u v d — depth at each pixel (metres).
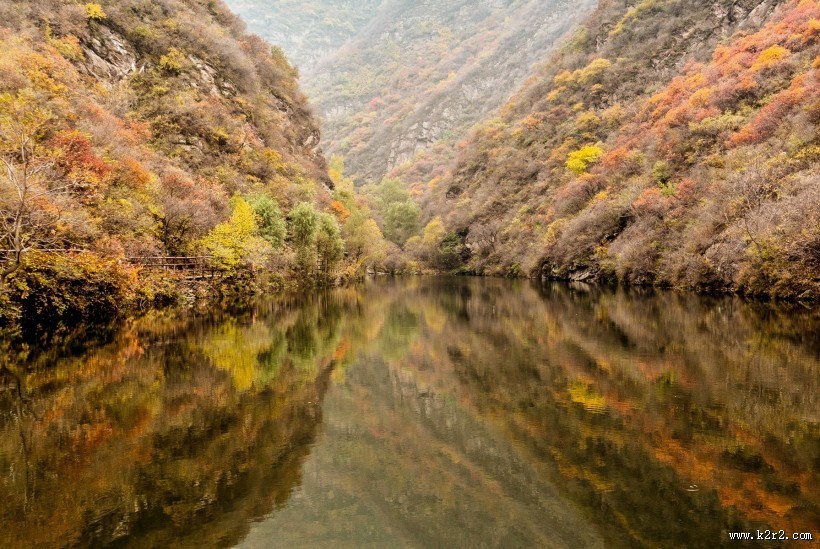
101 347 14.13
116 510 5.51
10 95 22.39
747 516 5.39
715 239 29.86
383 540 5.65
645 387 10.27
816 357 12.18
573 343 15.95
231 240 28.41
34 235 16.11
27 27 32.44
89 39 36.75
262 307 26.06
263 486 6.45
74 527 5.12
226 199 34.31
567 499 6.14
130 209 23.11
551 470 6.93
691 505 5.71
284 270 39.03
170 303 23.06
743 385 10.02
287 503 6.15
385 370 13.67
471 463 7.51
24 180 14.30
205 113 40.97
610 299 29.14
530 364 13.41
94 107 29.53
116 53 38.59
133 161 26.66
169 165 33.16
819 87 32.97
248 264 31.94
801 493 5.81
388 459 7.65
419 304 31.08
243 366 12.78
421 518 6.09
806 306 20.62
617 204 45.69
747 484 6.06
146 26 42.19
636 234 40.06
